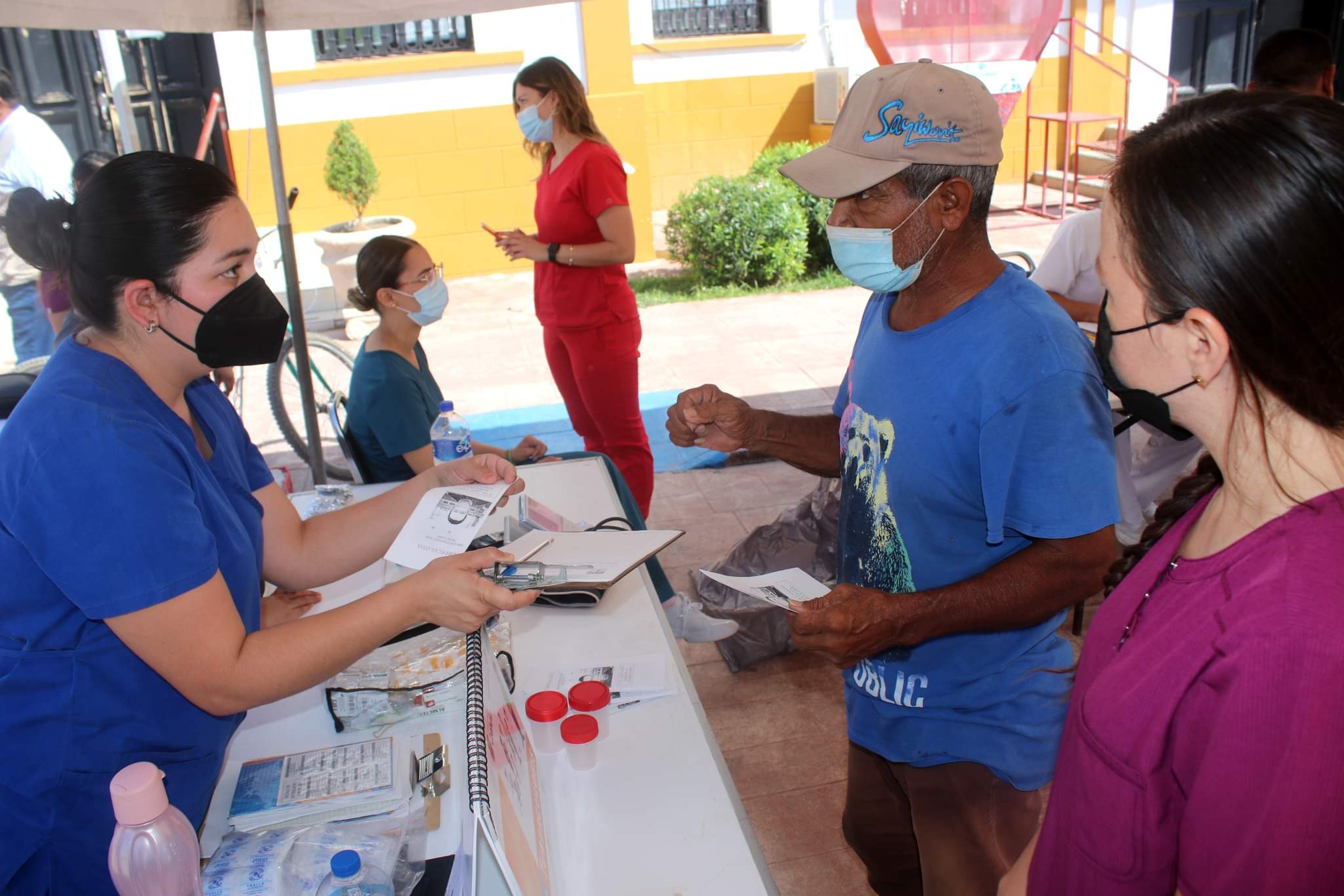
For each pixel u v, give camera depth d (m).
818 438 2.17
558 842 1.41
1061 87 11.30
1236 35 11.50
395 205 9.04
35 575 1.31
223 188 1.42
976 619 1.60
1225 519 0.91
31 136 4.57
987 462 1.58
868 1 4.15
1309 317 0.76
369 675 1.74
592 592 2.04
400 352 3.12
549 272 3.97
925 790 1.84
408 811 1.48
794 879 2.60
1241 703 0.79
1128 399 0.97
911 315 1.73
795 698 3.33
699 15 10.89
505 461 1.97
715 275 8.81
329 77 8.58
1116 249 0.89
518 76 3.90
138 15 2.81
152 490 1.29
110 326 1.41
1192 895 0.86
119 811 1.13
